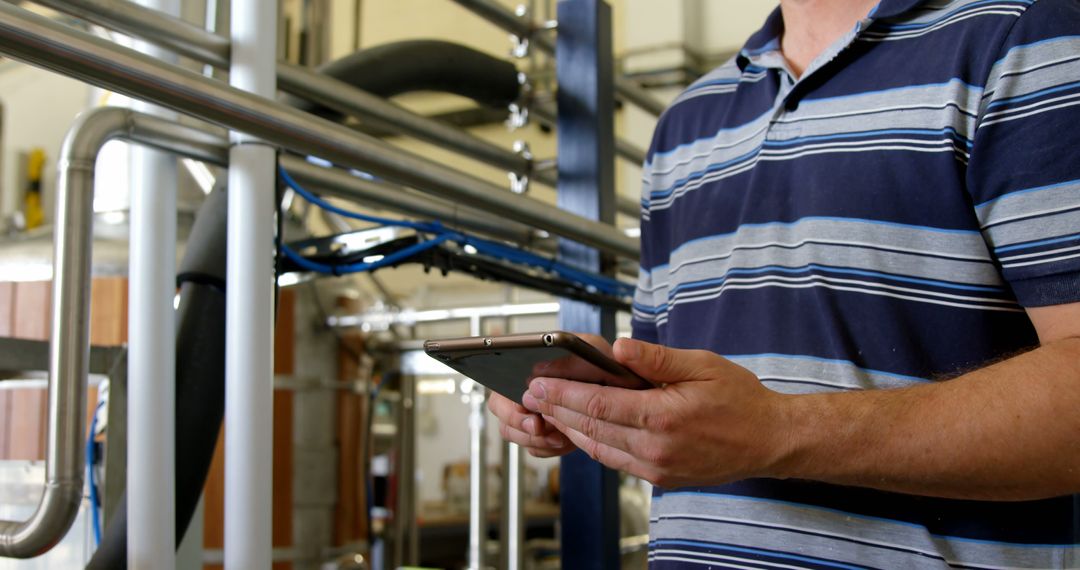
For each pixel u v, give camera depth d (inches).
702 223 31.6
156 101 29.6
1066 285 23.3
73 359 29.9
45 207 184.4
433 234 51.9
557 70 59.7
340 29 189.5
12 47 26.1
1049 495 22.3
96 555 35.2
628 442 22.3
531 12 63.9
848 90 28.4
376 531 104.8
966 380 23.0
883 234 26.5
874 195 26.8
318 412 73.6
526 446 29.4
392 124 52.5
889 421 22.4
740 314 28.9
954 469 22.0
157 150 34.4
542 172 63.6
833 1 30.8
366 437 81.0
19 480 51.9
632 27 166.4
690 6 166.1
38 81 193.9
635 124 165.0
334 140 35.0
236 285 34.7
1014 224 24.3
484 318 85.0
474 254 53.2
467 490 172.1
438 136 55.6
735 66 34.1
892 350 26.0
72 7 32.8
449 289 179.2
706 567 27.4
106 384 46.9
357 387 78.8
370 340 83.4
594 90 58.3
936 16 27.8
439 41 58.4
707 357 22.4
